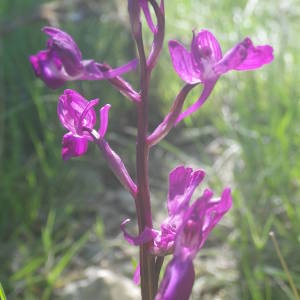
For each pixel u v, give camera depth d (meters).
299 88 0.25
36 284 0.19
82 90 0.27
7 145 0.25
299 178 0.21
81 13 0.28
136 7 0.09
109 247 0.21
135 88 0.29
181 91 0.09
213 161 0.25
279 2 0.31
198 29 0.31
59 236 0.21
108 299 0.17
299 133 0.22
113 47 0.30
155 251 0.09
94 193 0.24
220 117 0.26
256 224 0.20
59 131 0.25
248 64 0.09
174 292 0.08
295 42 0.28
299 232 0.19
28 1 0.31
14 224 0.21
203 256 0.20
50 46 0.08
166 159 0.26
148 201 0.09
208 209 0.09
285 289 0.16
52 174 0.23
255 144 0.22
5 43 0.28
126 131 0.28
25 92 0.26
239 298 0.18
